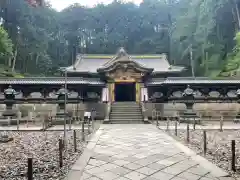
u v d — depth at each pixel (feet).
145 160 24.30
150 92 82.28
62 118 60.29
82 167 21.81
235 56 104.99
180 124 58.44
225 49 122.42
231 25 123.24
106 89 80.69
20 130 48.03
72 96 74.33
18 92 70.95
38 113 68.23
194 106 74.59
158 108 72.95
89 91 81.66
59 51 177.99
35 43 142.00
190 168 21.53
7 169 21.71
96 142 33.99
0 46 98.53
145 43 178.81
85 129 49.44
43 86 74.64
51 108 72.74
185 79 76.89
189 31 143.64
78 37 188.34
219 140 36.32
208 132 44.68
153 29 188.96
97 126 54.44
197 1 143.74
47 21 160.86
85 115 59.93
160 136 39.32
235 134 42.34
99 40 187.21
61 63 173.47
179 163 23.17
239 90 69.51
